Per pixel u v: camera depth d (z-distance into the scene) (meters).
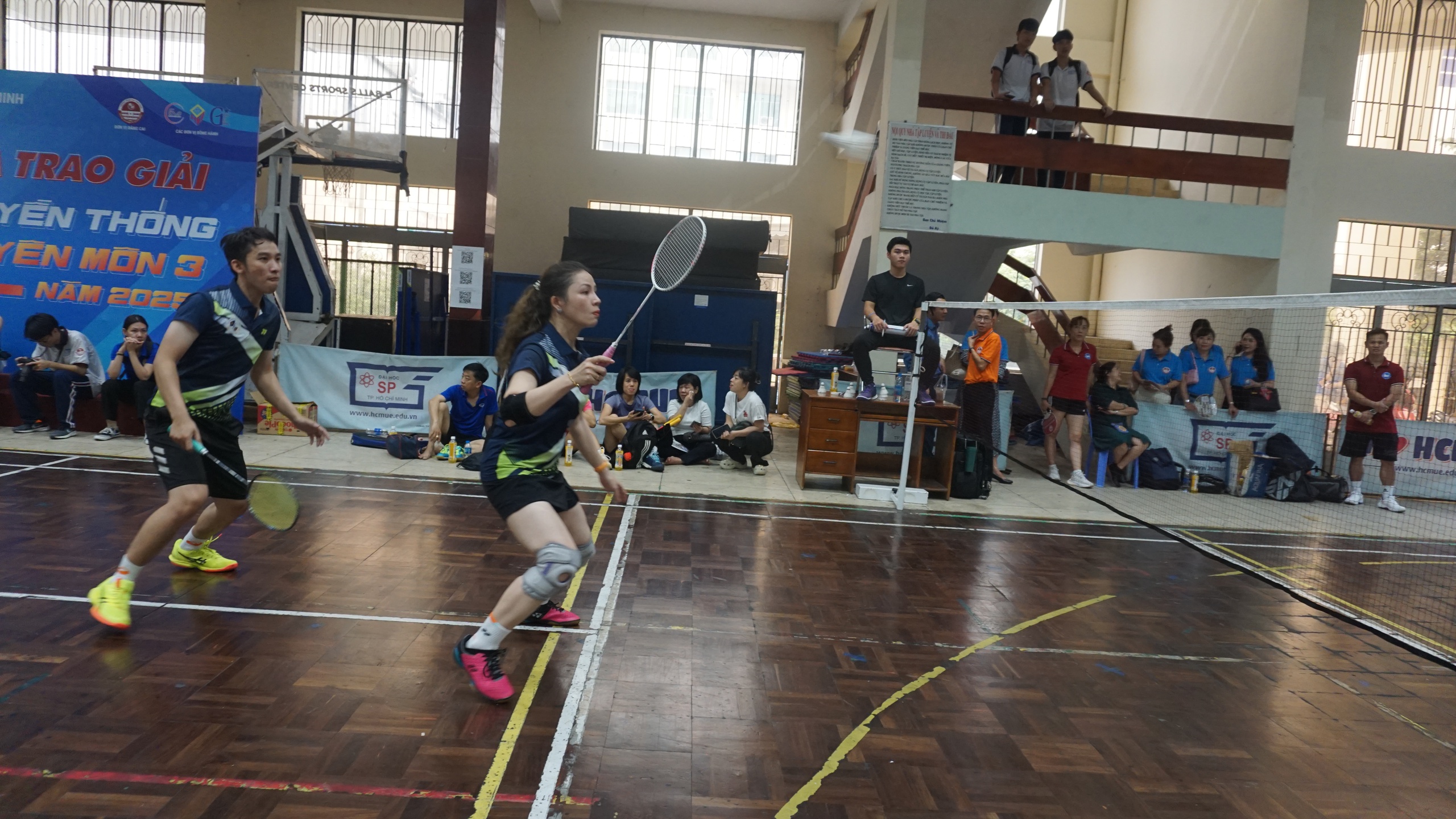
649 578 5.00
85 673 3.29
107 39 15.85
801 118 15.96
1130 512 8.06
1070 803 2.83
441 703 3.24
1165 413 9.62
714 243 11.55
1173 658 4.27
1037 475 9.92
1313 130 10.01
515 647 3.83
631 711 3.28
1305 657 4.42
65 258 8.88
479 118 10.55
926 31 11.27
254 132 8.92
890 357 9.72
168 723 2.95
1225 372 9.59
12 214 8.86
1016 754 3.14
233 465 4.02
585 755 2.93
